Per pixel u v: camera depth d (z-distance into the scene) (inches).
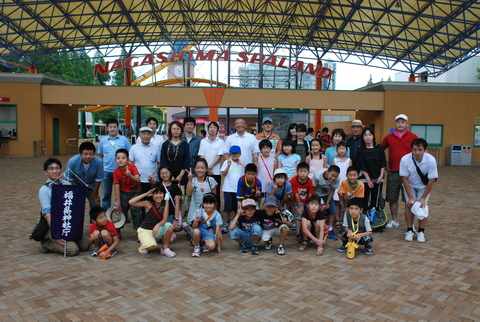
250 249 192.9
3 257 170.6
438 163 753.0
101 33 995.3
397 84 753.6
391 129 764.0
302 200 212.1
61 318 113.5
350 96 775.7
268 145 227.9
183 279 147.5
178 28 1074.1
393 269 161.0
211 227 185.6
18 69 1679.4
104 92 762.8
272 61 826.8
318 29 982.4
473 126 750.5
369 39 964.6
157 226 177.5
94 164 208.8
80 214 177.5
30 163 620.1
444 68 1011.9
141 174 223.5
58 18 851.4
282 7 886.4
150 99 775.1
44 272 152.6
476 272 157.5
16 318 113.0
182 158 224.4
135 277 148.9
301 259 176.4
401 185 239.0
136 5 856.9
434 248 193.0
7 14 780.0
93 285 139.6
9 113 737.6
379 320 114.4
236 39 1163.3
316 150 243.6
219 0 872.9
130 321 112.3
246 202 183.3
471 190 395.9
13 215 253.3
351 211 181.2
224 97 784.9
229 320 113.5
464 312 120.3
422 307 123.5
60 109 836.0
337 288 139.2
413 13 732.0
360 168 232.1
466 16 731.4
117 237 178.9
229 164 224.2
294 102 785.6
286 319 114.5
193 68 1289.4
